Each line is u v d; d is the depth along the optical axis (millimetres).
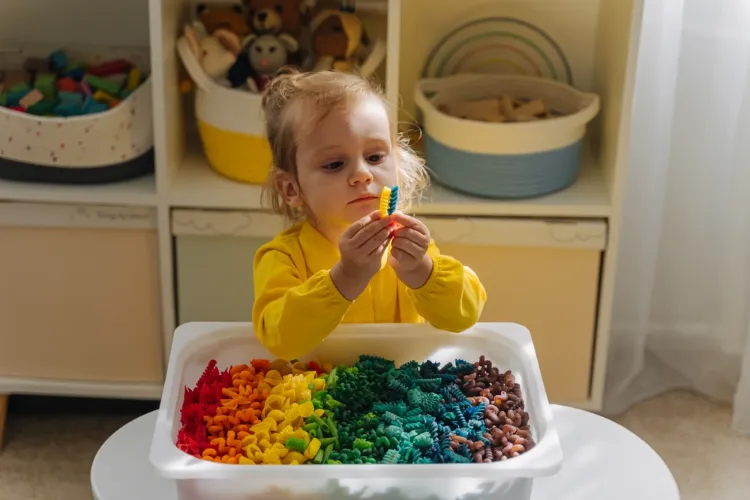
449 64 1661
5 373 1517
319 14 1488
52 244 1445
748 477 1485
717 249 1647
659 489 988
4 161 1411
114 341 1506
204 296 1486
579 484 993
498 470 792
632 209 1560
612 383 1643
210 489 812
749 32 1494
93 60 1629
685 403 1663
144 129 1436
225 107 1416
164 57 1366
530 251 1439
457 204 1417
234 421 894
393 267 973
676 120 1574
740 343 1643
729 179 1588
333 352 1023
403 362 1035
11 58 1614
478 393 961
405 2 1612
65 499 1424
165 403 885
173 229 1437
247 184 1461
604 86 1525
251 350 1038
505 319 1482
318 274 946
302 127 983
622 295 1616
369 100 1000
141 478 1001
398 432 870
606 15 1521
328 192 977
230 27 1516
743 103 1515
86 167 1417
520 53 1655
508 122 1478
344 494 816
